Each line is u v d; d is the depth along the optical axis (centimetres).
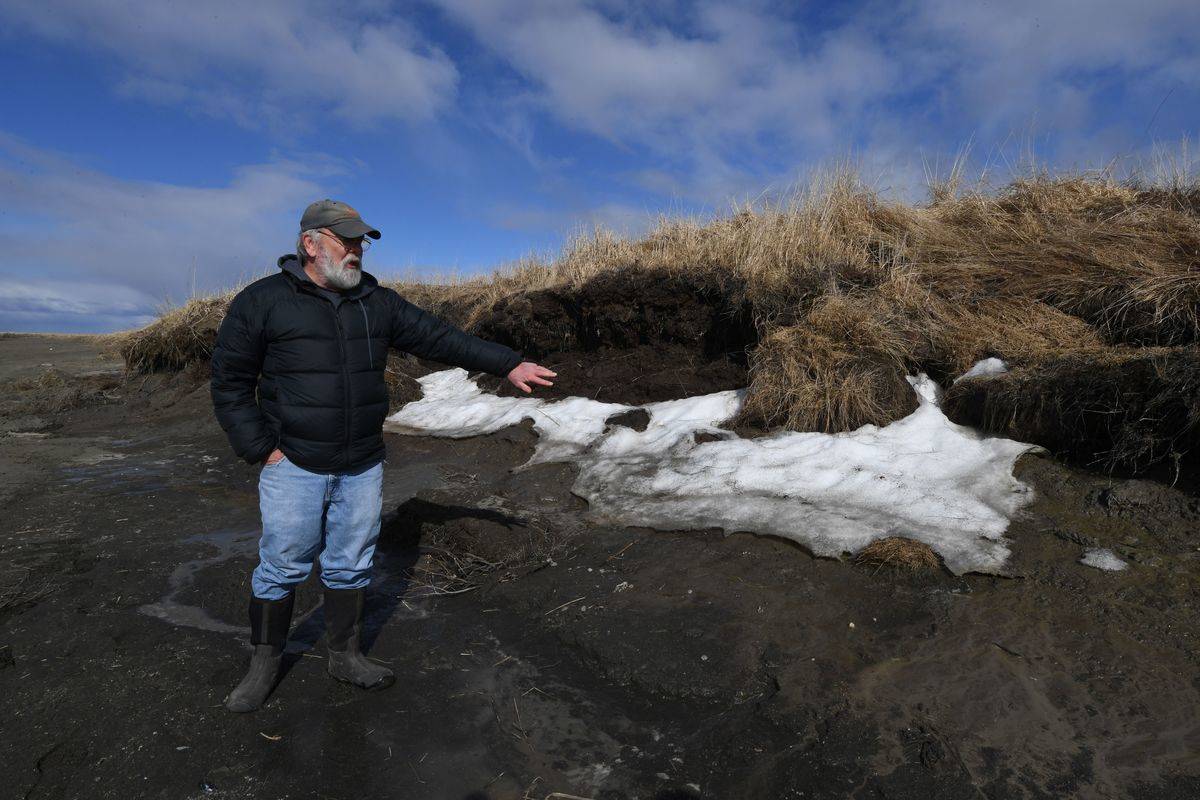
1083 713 257
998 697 267
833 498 449
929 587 349
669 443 583
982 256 636
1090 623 310
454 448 708
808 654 303
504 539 442
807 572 374
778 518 430
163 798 229
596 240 1012
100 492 602
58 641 332
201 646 328
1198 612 309
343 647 295
